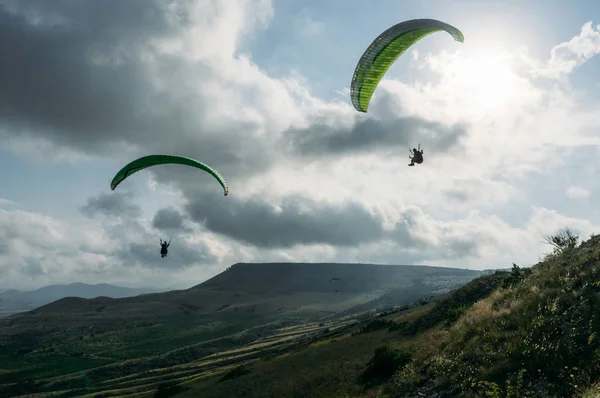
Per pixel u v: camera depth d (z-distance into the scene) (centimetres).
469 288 4322
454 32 1998
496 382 1574
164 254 2494
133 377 18875
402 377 2256
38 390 19362
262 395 3525
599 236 2431
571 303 1744
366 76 2248
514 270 3128
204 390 4459
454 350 2094
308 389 3284
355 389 2759
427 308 4912
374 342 4188
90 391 16938
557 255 2647
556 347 1516
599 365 1325
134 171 3080
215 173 2948
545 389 1388
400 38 2172
